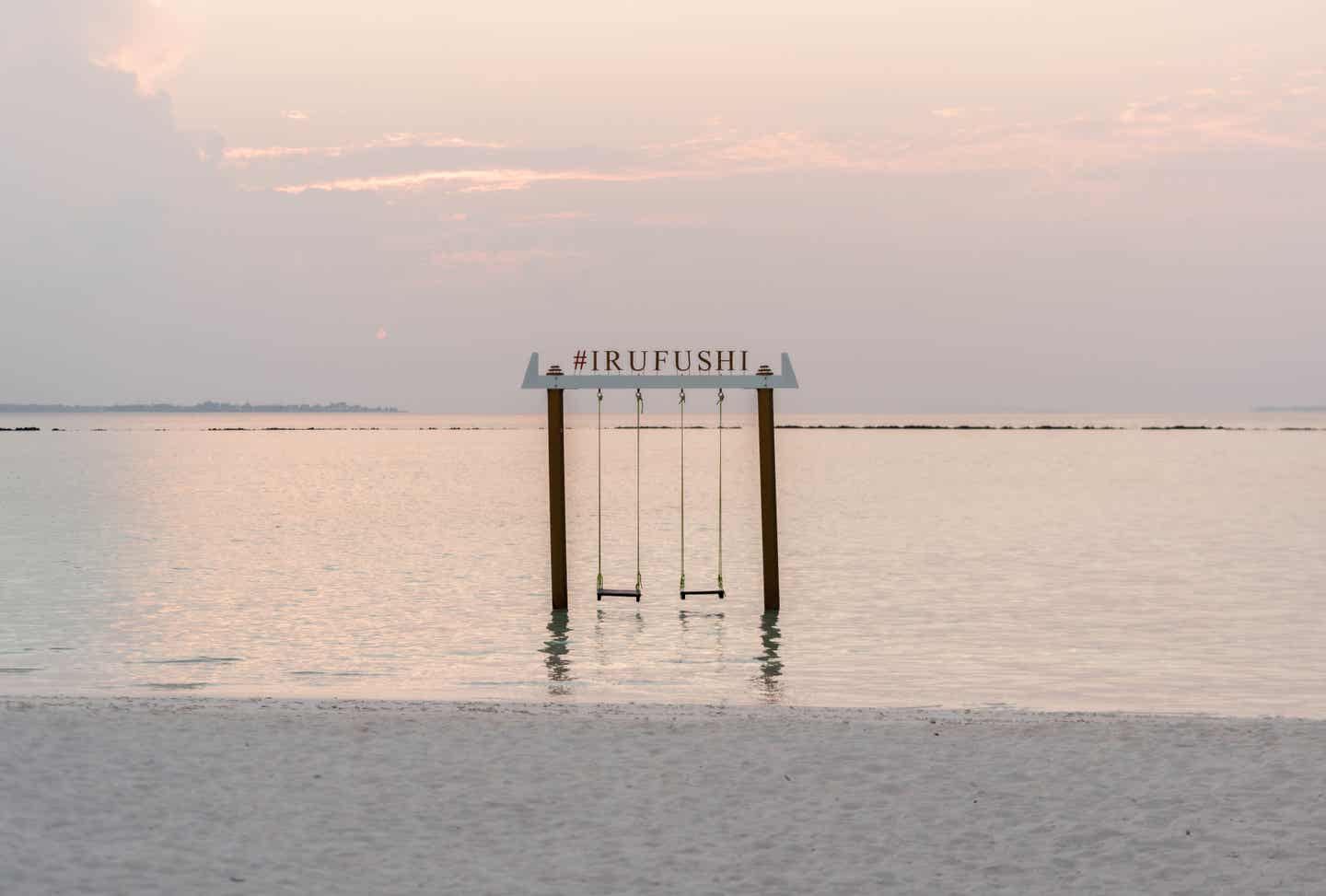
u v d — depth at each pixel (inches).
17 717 528.4
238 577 1300.4
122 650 868.6
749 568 1392.7
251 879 345.4
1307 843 373.1
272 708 563.2
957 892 339.6
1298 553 1577.3
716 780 443.5
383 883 343.9
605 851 371.6
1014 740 498.9
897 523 2025.1
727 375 1015.6
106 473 3850.9
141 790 424.5
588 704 590.9
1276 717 551.2
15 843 368.8
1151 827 389.7
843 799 421.4
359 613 1042.7
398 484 3225.9
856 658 841.5
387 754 475.8
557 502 1042.7
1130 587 1240.2
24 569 1378.0
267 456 5556.1
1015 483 3316.9
